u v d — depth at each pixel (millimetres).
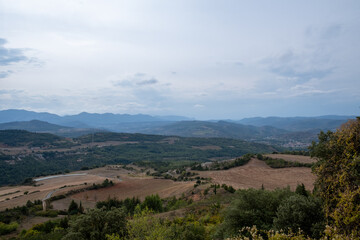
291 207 11367
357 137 11156
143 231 14391
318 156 12867
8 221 36500
